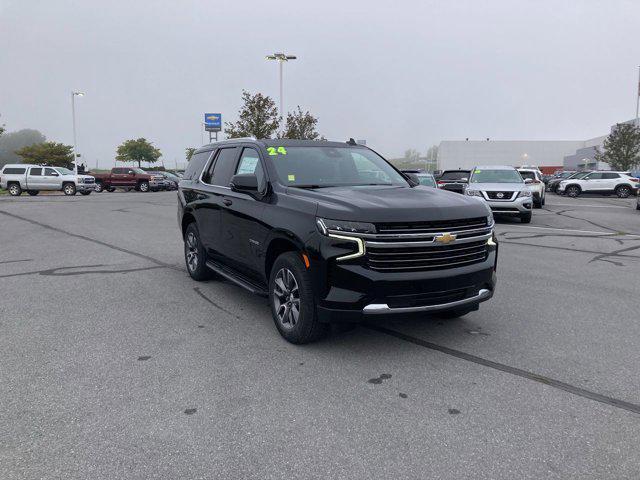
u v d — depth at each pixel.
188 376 3.93
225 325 5.18
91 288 6.72
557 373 4.02
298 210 4.44
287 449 2.93
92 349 4.49
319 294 4.17
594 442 3.02
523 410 3.41
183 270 7.91
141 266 8.23
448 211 4.23
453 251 4.23
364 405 3.47
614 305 5.98
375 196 4.46
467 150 99.88
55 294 6.41
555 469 2.75
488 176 16.45
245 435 3.08
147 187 41.22
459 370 4.07
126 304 5.95
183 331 4.99
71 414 3.33
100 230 13.09
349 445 2.97
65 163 66.50
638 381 3.88
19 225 14.27
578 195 34.56
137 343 4.65
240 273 5.69
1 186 32.94
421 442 3.01
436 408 3.43
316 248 4.14
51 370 4.04
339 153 5.77
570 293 6.54
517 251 9.91
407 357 4.33
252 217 5.07
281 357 4.32
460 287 4.27
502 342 4.71
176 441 3.01
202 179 6.75
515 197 15.02
